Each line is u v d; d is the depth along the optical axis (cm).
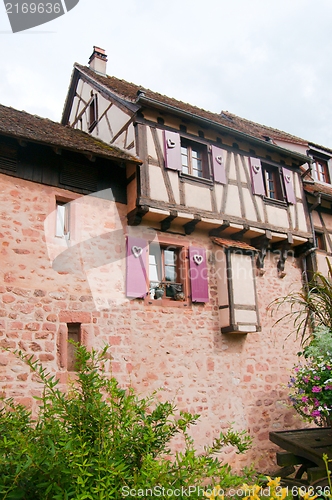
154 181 749
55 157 694
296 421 852
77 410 291
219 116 1161
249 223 860
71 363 620
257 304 823
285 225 934
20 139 615
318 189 1086
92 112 991
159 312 739
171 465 306
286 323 909
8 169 638
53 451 244
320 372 515
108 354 649
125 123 805
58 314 622
